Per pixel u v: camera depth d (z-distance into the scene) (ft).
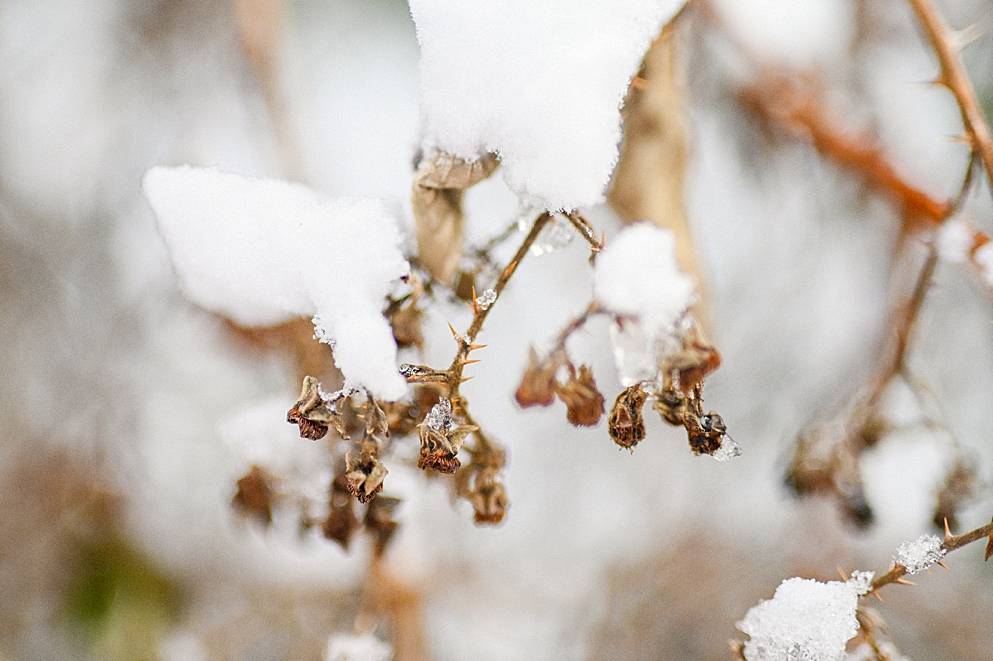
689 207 2.05
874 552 2.60
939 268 2.25
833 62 2.24
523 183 1.53
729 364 2.74
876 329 2.22
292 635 2.35
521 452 2.97
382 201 1.57
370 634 1.91
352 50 3.06
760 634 1.64
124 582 2.62
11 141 2.66
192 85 2.64
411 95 3.04
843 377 2.35
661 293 1.56
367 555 1.95
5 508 2.62
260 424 1.75
